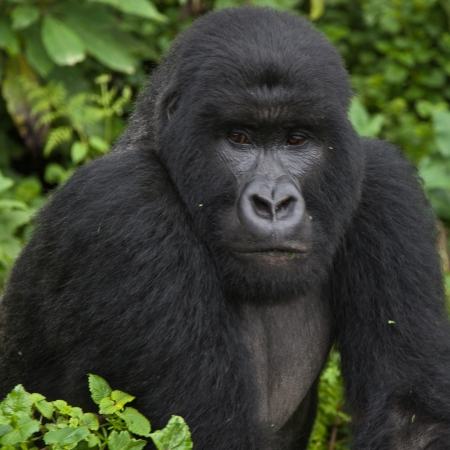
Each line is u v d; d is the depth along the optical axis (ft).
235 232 41.19
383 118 80.48
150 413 41.32
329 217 43.86
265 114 41.52
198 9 86.69
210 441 41.04
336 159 43.42
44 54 76.07
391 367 44.80
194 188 42.86
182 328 41.32
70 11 76.84
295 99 41.39
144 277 41.29
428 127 84.58
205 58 42.98
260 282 41.45
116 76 88.02
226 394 41.42
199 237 43.14
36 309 45.93
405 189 47.39
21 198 73.77
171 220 42.65
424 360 44.42
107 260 41.52
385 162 47.70
